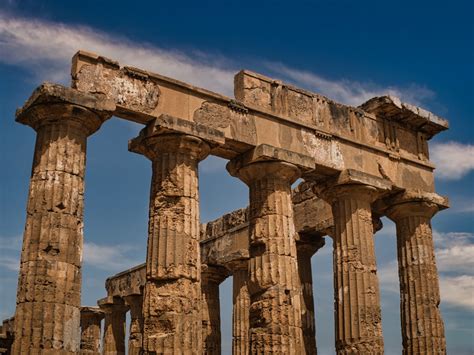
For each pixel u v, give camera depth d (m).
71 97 19.81
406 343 27.34
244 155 24.08
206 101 23.05
